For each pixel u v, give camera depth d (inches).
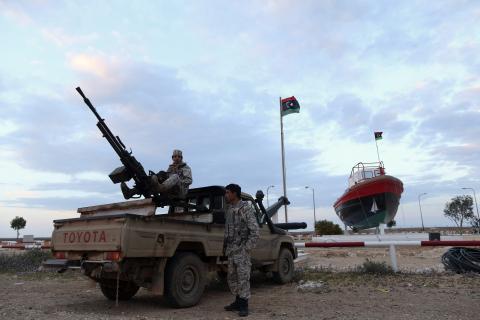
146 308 267.3
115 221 243.9
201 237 287.9
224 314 242.5
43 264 273.6
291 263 386.9
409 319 216.5
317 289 327.0
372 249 812.0
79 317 228.4
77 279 438.0
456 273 390.9
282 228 420.5
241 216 251.4
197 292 275.6
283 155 959.0
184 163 314.7
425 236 836.0
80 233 259.1
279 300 286.4
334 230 1504.7
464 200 3002.0
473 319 214.8
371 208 1126.4
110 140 280.5
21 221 2236.7
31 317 227.6
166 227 265.3
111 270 236.4
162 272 260.5
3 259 551.2
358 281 360.2
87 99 272.5
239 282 243.0
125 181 294.8
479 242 402.9
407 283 340.5
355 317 224.2
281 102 989.2
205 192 336.5
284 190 938.7
